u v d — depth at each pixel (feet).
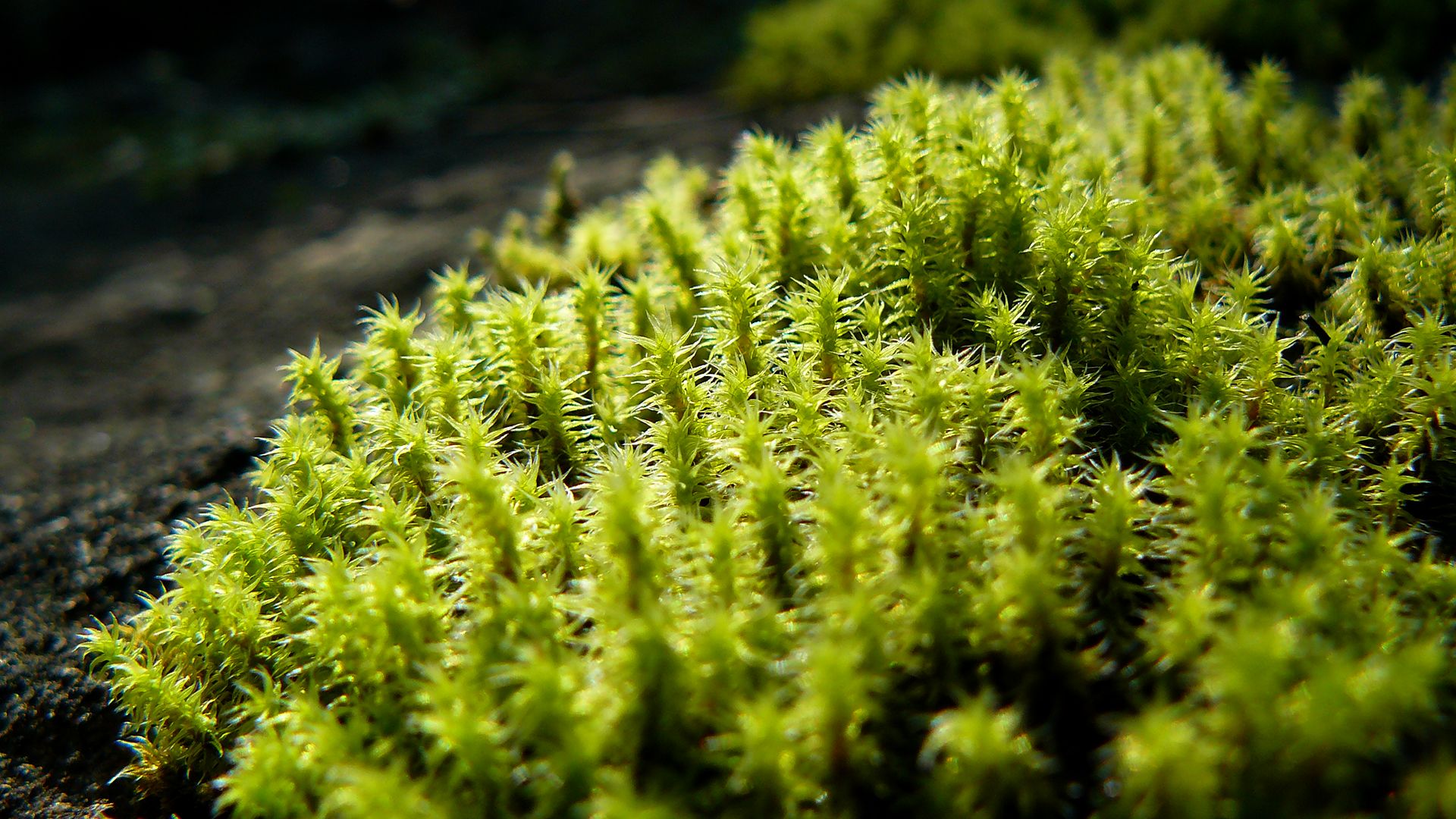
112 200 1.16
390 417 0.45
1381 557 0.39
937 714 0.39
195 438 0.56
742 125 0.85
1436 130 0.55
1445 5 0.72
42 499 0.53
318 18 1.75
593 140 0.99
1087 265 0.45
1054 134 0.52
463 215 0.81
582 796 0.37
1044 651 0.38
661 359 0.44
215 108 1.47
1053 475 0.41
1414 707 0.37
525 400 0.46
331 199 0.99
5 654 0.46
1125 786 0.36
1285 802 0.36
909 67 0.85
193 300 0.76
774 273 0.49
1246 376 0.45
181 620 0.43
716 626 0.38
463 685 0.38
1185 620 0.38
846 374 0.44
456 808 0.38
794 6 1.09
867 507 0.39
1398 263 0.46
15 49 1.72
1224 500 0.39
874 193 0.49
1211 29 0.78
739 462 0.42
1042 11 0.89
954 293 0.46
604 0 1.61
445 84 1.37
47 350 0.71
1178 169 0.54
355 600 0.40
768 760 0.37
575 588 0.41
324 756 0.39
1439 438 0.43
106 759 0.44
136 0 1.77
